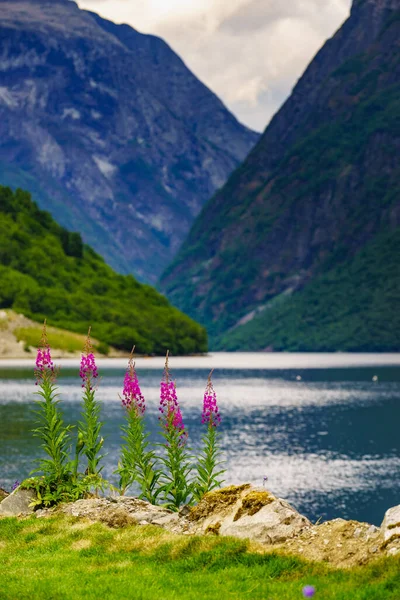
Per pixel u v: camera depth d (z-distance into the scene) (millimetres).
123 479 28688
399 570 17688
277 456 86188
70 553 22250
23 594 18594
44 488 28359
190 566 20281
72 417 111188
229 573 19359
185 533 23188
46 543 23453
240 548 20625
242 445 94938
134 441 28625
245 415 134250
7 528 25250
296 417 131250
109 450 80000
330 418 130125
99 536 23141
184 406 141375
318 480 71625
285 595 17578
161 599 17875
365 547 19688
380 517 56094
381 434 108250
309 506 60469
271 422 123000
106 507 26078
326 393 187750
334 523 21328
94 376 29438
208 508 23797
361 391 194750
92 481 28422
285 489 67375
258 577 19000
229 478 71625
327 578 18516
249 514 22469
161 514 25109
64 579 19688
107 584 19016
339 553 19797
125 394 28906
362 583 17750
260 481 70500
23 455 76625
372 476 73875
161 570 20188
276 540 21359
